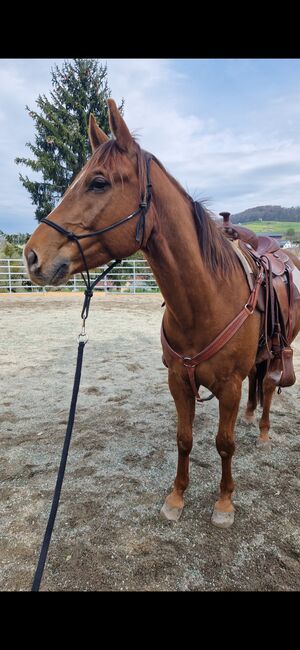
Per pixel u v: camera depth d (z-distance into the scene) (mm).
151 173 1390
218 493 2127
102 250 1347
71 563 1639
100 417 3172
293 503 2041
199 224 1552
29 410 3322
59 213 1302
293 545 1746
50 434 2863
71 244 1301
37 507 2021
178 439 1879
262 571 1602
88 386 3926
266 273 1958
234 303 1631
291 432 2875
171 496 1986
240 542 1763
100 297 11609
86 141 16547
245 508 1997
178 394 1791
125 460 2490
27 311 8812
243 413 3227
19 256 14227
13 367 4582
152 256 1470
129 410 3314
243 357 1660
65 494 2135
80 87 16453
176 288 1489
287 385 2146
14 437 2820
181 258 1459
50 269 1286
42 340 5965
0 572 1600
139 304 10148
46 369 4508
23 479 2283
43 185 16844
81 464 2447
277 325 2021
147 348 5508
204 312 1546
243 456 2523
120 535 1807
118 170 1282
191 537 1794
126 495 2121
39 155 16344
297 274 2471
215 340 1569
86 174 1303
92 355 5129
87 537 1794
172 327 1648
